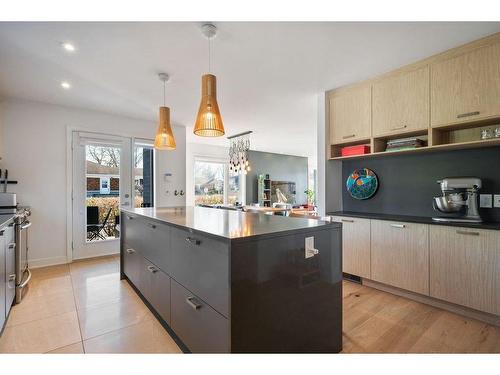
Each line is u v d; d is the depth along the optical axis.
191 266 1.52
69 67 2.58
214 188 7.59
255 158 8.39
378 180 3.16
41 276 3.15
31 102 3.54
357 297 2.55
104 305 2.35
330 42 2.16
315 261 1.52
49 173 3.66
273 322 1.32
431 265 2.30
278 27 1.95
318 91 3.28
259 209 5.18
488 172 2.35
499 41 2.01
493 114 2.03
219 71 2.70
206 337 1.38
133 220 2.62
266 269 1.29
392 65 2.56
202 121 2.04
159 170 4.73
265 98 3.52
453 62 2.25
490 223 2.13
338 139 3.17
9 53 2.31
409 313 2.22
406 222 2.46
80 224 3.90
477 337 1.85
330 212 3.25
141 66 2.57
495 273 1.96
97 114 4.06
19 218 2.41
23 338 1.83
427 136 2.69
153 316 2.14
